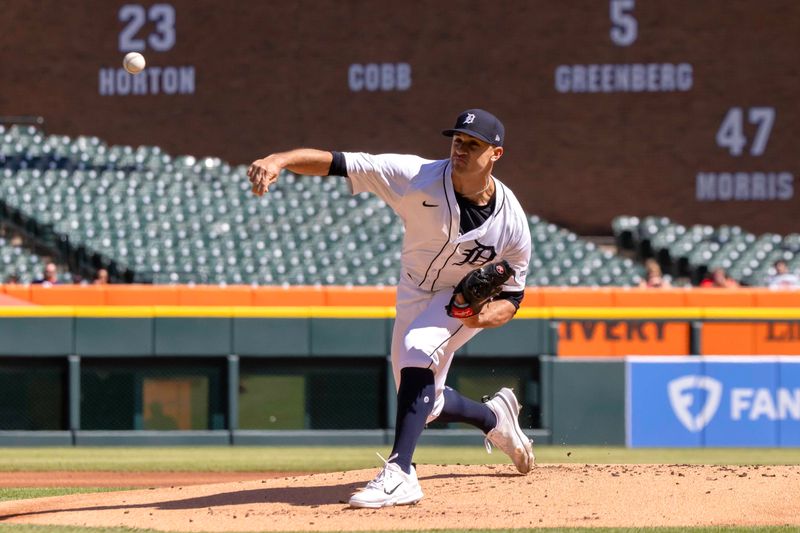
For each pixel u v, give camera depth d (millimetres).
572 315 43406
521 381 42875
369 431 42406
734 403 42438
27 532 17172
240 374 42156
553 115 68625
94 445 41375
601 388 42406
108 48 69188
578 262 62281
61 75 69125
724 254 65062
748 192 68250
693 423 42406
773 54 68062
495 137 17328
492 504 19125
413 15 68750
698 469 22141
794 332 45031
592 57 68375
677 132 68312
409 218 18172
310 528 17234
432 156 68938
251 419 42125
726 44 68062
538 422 42500
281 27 69125
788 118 68188
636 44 68250
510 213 18188
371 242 62781
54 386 41500
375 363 42625
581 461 35281
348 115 69125
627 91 68375
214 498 20328
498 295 18953
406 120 68938
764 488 20094
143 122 69188
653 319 44188
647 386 42438
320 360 42469
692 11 68062
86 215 62969
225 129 69188
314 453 39062
